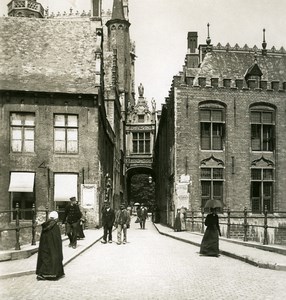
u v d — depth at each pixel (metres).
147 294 8.73
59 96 27.98
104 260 14.00
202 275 11.02
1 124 27.45
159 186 53.75
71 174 27.92
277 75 35.81
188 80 32.97
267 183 33.31
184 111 32.75
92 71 29.44
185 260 14.08
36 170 27.56
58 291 8.99
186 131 32.66
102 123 31.75
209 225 15.38
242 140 33.06
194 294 8.72
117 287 9.46
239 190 32.72
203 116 33.06
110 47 67.94
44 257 10.28
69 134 28.08
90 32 31.84
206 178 32.62
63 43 31.16
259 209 33.03
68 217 16.81
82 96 28.08
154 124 63.62
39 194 27.42
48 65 29.61
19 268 11.20
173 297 8.45
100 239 22.52
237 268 12.23
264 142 33.66
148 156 63.69
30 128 27.78
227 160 32.75
